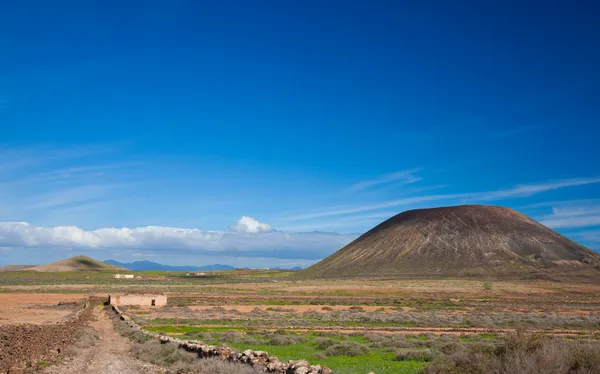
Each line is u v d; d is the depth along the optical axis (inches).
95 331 1743.4
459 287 6614.2
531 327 2079.2
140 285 7106.3
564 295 5492.1
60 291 5196.9
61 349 1205.1
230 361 945.5
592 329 2043.6
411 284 7342.5
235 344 1438.2
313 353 1237.7
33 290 5191.9
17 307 3043.8
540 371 617.9
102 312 3063.5
